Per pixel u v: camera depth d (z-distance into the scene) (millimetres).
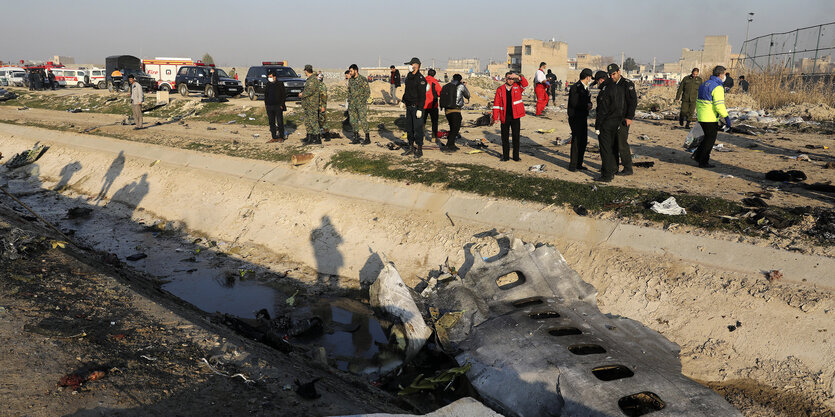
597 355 5113
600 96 8750
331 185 10773
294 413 4000
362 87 13352
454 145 12422
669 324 5922
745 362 5289
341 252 8977
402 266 8141
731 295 5832
